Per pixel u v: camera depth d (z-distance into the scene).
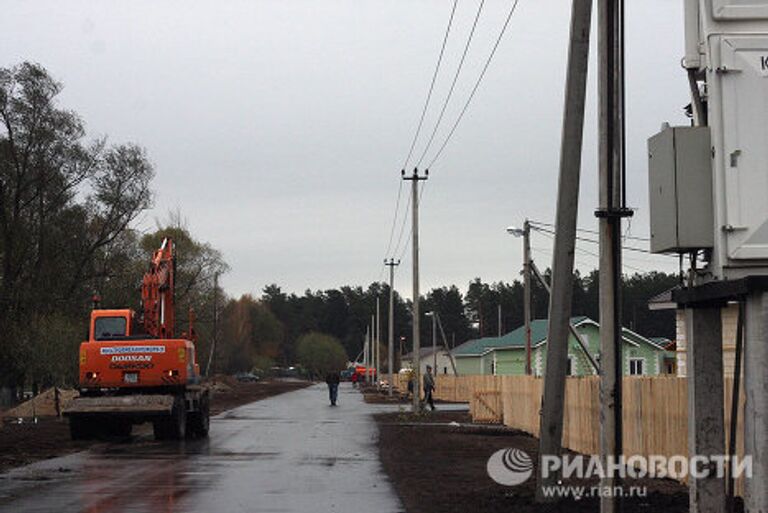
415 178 42.81
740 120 8.58
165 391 26.89
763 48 8.60
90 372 26.53
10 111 50.22
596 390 19.83
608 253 10.45
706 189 8.75
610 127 10.49
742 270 8.58
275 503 13.64
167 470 18.12
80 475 17.34
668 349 35.22
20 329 46.06
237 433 29.42
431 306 170.62
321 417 39.53
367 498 14.13
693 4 8.95
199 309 80.75
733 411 8.76
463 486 15.55
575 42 12.31
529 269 39.56
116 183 54.53
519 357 70.44
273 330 169.88
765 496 8.12
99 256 56.34
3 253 49.94
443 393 64.25
